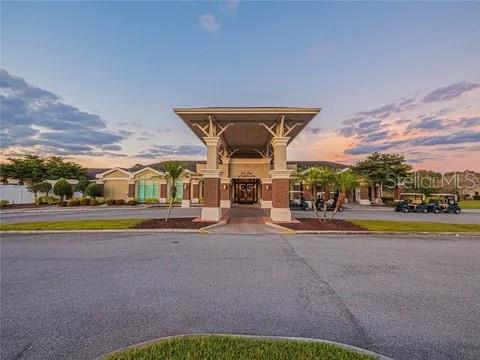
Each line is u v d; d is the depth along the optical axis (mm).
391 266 6992
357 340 3441
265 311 4277
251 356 2811
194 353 2859
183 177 29797
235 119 16969
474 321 3990
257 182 32812
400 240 11086
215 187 16281
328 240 10922
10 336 3475
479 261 7570
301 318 4047
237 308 4383
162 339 3197
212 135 16703
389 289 5309
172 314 4148
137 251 8617
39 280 5754
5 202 27312
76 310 4273
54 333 3555
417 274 6305
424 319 4043
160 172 36281
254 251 8680
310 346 3055
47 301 4633
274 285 5500
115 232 12570
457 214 25016
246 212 23000
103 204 31109
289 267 6840
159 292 5074
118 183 36688
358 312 4266
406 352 3180
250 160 29844
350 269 6699
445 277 6090
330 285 5520
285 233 12570
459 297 4922
